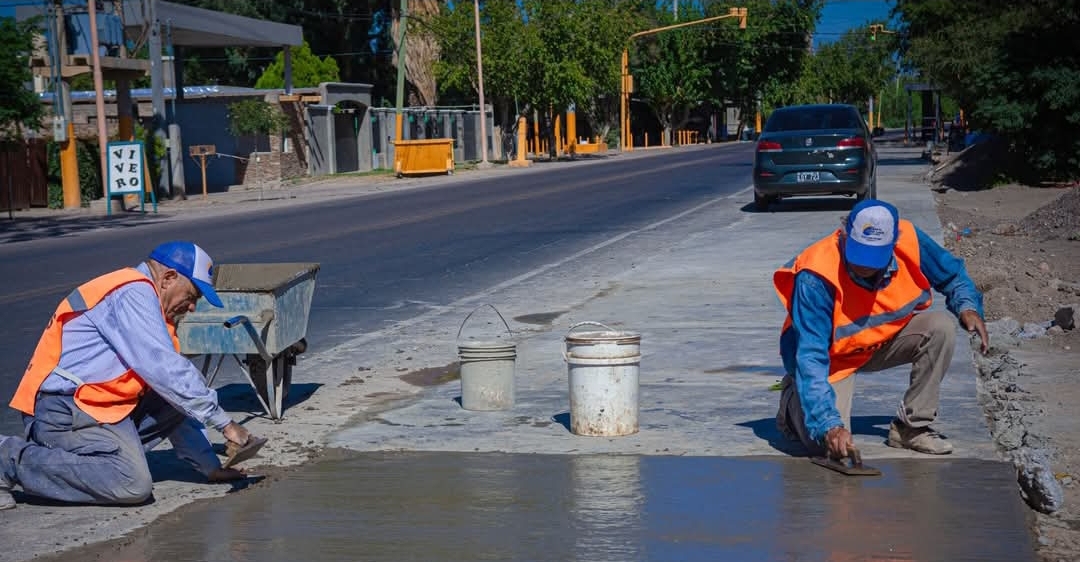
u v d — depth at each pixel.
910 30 34.94
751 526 4.43
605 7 52.31
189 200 32.62
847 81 117.12
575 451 5.61
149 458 5.80
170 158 33.12
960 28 29.72
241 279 6.89
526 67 48.69
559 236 17.00
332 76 55.59
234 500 4.98
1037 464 5.04
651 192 25.62
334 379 7.79
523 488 5.01
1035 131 25.22
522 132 46.22
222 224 22.59
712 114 99.62
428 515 4.68
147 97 39.47
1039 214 16.86
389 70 68.38
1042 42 25.09
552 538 4.37
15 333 10.12
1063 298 10.18
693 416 6.24
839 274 5.00
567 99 49.94
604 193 26.02
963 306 5.09
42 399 4.93
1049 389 6.83
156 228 22.47
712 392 6.82
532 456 5.54
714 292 10.88
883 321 5.10
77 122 38.94
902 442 5.41
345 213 23.92
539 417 6.38
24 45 28.67
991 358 7.75
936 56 29.95
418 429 6.17
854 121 18.92
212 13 36.41
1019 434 5.66
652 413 6.35
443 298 11.50
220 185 38.81
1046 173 25.66
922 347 5.17
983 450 5.37
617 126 82.62
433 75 56.25
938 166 30.31
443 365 8.16
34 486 4.91
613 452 5.56
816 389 5.00
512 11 49.00
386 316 10.51
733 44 88.44
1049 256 13.72
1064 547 4.26
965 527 4.35
